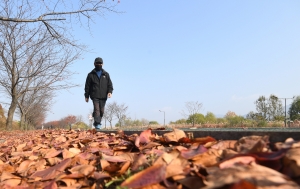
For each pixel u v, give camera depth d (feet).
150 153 6.93
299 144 5.03
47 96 82.48
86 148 9.93
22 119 69.92
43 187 6.18
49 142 14.66
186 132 9.95
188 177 4.52
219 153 5.74
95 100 25.39
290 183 3.64
